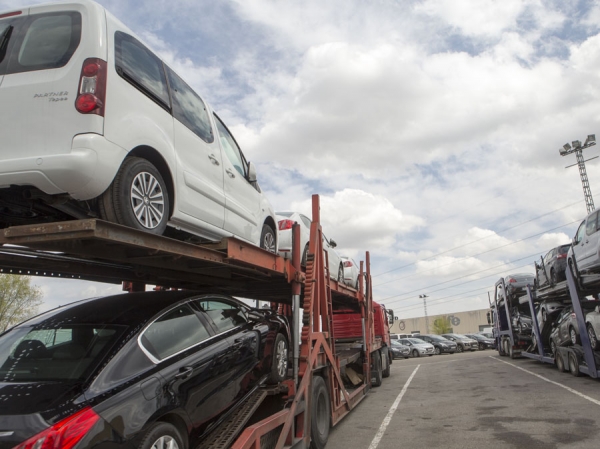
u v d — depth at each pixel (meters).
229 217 5.22
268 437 4.74
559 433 6.68
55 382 3.12
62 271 5.25
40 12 3.62
